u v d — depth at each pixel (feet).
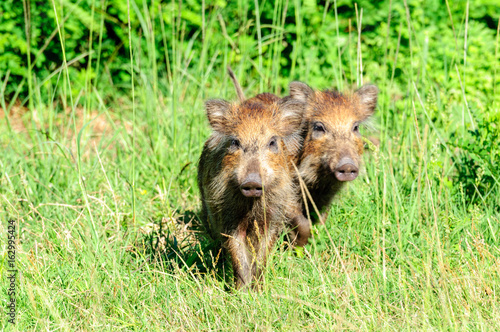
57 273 37.50
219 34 78.79
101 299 33.78
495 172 45.83
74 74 79.87
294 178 44.93
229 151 38.96
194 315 34.01
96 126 73.10
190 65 80.64
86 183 51.85
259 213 39.93
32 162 55.42
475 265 34.60
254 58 84.17
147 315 33.68
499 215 42.98
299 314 33.14
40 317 32.86
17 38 78.13
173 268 39.91
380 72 73.72
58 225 44.34
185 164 56.08
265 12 82.48
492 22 88.22
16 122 74.49
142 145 60.80
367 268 39.06
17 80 80.64
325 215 46.65
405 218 43.73
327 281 35.83
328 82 78.23
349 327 30.12
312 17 82.28
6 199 45.27
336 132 44.50
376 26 83.66
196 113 62.90
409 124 52.75
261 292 35.70
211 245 41.98
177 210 51.24
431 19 84.48
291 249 41.55
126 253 40.65
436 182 47.47
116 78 83.61
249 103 41.98
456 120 60.39
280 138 40.27
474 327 30.73
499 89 68.80
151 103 67.10
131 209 48.83
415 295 33.55
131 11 79.46
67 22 79.10
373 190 47.98
